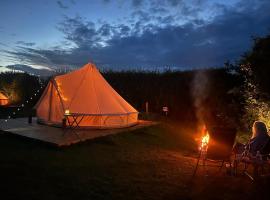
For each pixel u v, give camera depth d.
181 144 10.41
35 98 20.31
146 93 17.73
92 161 7.36
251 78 11.02
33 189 5.30
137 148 9.20
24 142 8.99
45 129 10.57
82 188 5.51
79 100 11.09
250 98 10.69
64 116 10.22
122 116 11.60
